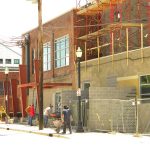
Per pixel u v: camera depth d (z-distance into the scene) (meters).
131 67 34.19
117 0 39.72
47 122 37.34
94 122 31.59
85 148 20.17
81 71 41.66
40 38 34.84
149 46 35.47
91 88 32.66
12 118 48.75
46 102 48.72
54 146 21.62
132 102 30.31
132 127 30.22
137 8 38.00
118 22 38.94
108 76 37.22
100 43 43.25
